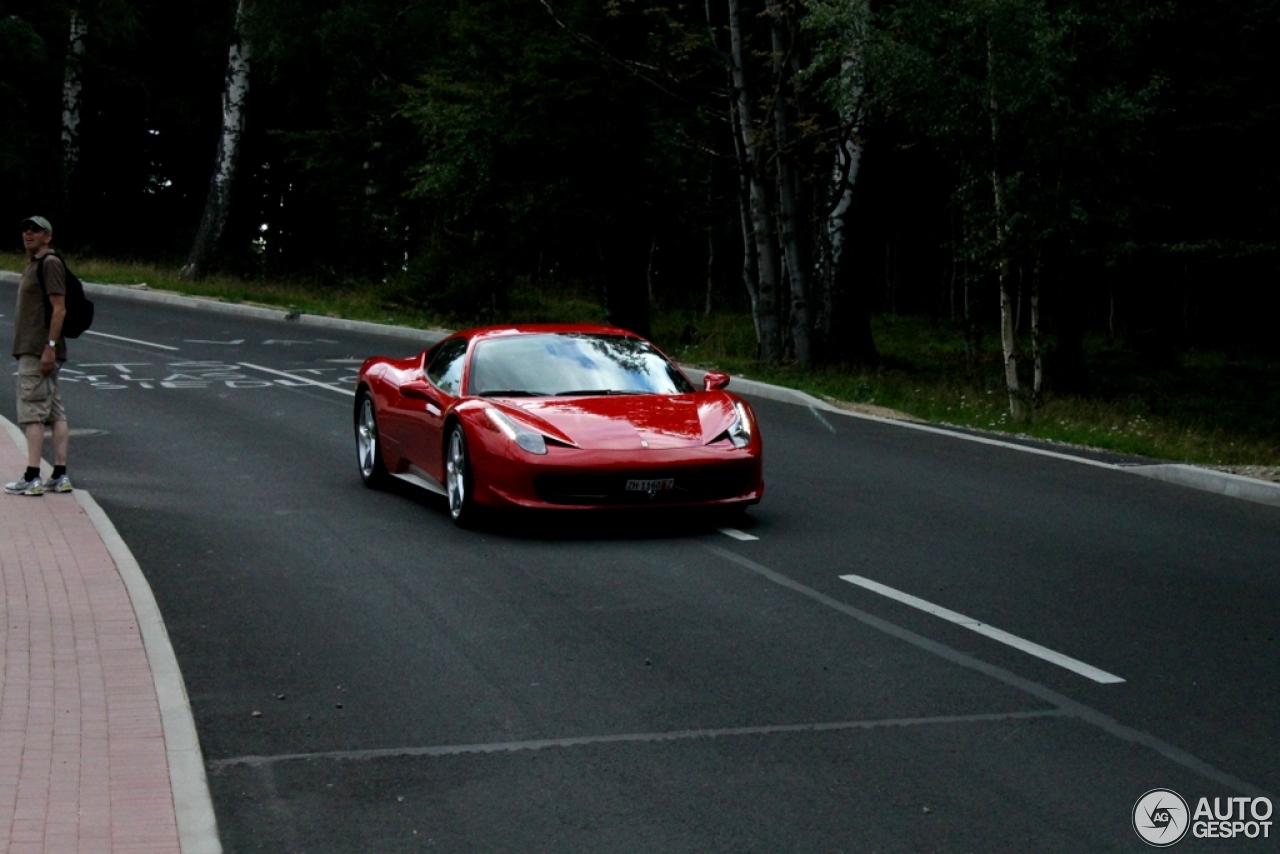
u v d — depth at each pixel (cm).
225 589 805
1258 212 3066
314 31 3684
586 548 912
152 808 467
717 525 991
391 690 617
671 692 610
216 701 603
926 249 5544
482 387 1022
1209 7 2822
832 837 454
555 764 523
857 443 1417
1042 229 1877
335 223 4741
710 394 1036
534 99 2588
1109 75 1927
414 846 450
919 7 1833
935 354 3528
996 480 1195
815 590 797
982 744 541
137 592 762
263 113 4747
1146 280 3569
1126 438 1577
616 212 2792
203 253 3847
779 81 2288
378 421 1149
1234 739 546
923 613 744
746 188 2395
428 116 2803
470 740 551
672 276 5203
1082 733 553
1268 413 2827
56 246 4522
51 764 506
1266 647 679
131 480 1180
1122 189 2075
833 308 2583
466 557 886
